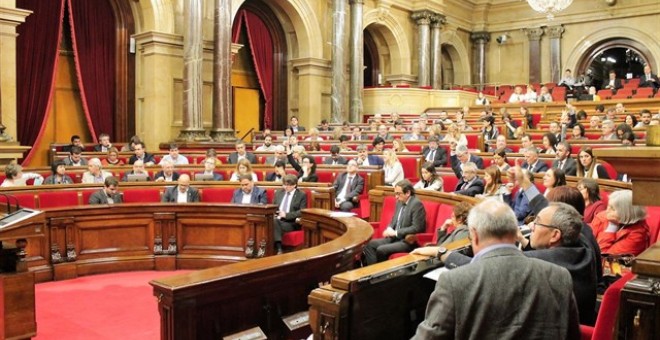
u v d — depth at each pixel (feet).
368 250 18.53
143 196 23.88
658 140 6.68
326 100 57.82
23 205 21.86
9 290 12.00
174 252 21.02
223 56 44.19
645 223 13.08
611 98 54.85
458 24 75.41
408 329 9.18
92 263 20.11
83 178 27.45
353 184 26.86
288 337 10.86
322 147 39.50
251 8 53.67
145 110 44.29
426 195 19.72
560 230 9.60
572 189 12.03
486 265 6.86
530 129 41.16
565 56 73.87
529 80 75.72
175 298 9.18
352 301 8.15
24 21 35.47
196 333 9.59
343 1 54.95
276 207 20.68
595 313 9.53
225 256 20.85
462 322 6.64
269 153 34.60
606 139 28.73
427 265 9.49
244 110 54.85
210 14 46.65
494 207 7.31
